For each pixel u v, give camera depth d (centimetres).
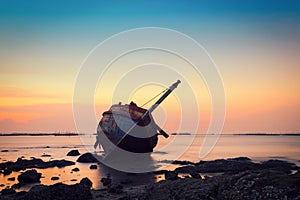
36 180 4122
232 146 13038
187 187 2441
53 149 11956
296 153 8388
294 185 1894
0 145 15225
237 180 2180
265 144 14738
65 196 2588
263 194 1909
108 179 4066
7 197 2886
